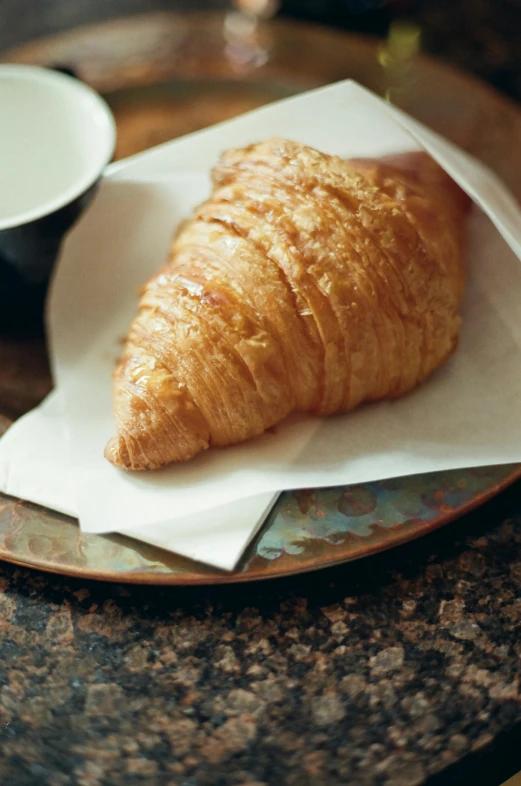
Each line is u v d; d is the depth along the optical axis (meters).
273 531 0.40
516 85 0.58
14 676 0.38
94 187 0.44
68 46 0.57
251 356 0.41
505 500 0.42
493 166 0.51
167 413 0.41
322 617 0.39
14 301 0.47
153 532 0.40
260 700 0.38
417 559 0.40
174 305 0.41
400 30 0.60
